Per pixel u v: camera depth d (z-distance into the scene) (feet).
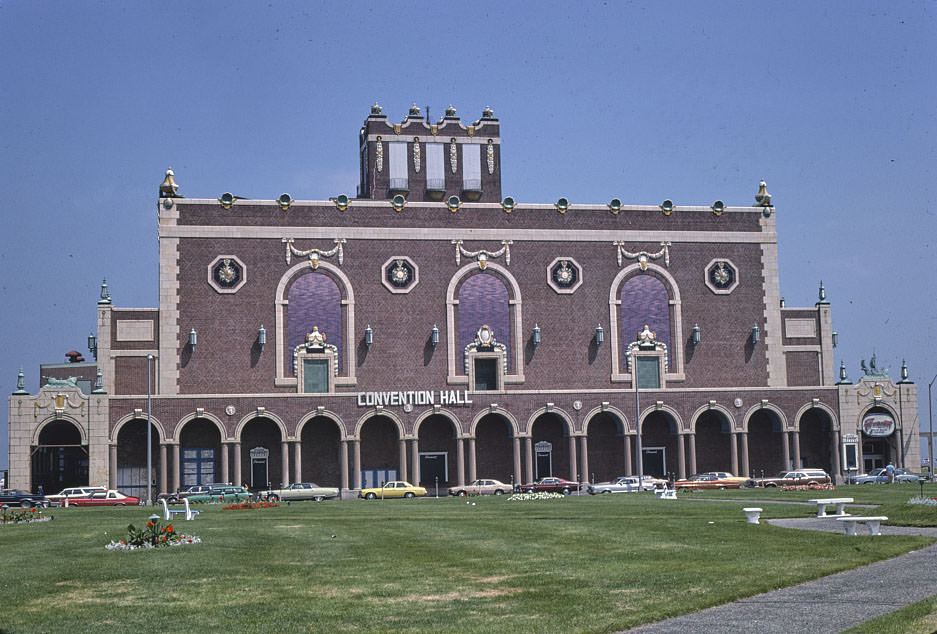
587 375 335.06
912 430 346.54
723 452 341.82
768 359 345.72
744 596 88.94
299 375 319.27
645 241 343.26
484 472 328.29
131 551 123.44
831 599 86.79
